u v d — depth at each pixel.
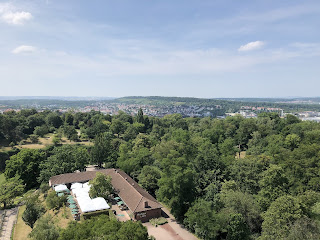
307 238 37.84
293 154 74.50
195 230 55.72
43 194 77.12
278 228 44.16
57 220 57.53
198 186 67.69
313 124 121.62
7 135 133.12
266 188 59.47
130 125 169.12
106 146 106.56
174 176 60.25
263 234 46.03
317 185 60.53
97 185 69.75
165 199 64.06
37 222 52.50
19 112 186.50
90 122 178.38
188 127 180.75
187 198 61.72
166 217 65.38
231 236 49.75
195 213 54.31
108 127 170.00
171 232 57.31
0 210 73.38
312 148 70.31
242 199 54.69
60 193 71.81
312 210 48.62
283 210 46.53
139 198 64.31
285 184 61.03
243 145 134.00
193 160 79.38
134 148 116.38
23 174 92.19
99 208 61.31
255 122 146.75
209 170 71.94
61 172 88.62
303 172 65.31
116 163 101.88
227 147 102.06
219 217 51.28
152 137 140.00
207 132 126.56
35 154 97.25
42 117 178.62
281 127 134.88
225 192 60.12
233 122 162.38
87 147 132.12
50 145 129.50
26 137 143.00
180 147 91.38
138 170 89.00
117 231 36.81
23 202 79.12
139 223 39.38
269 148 98.88
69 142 143.62
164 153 91.00
